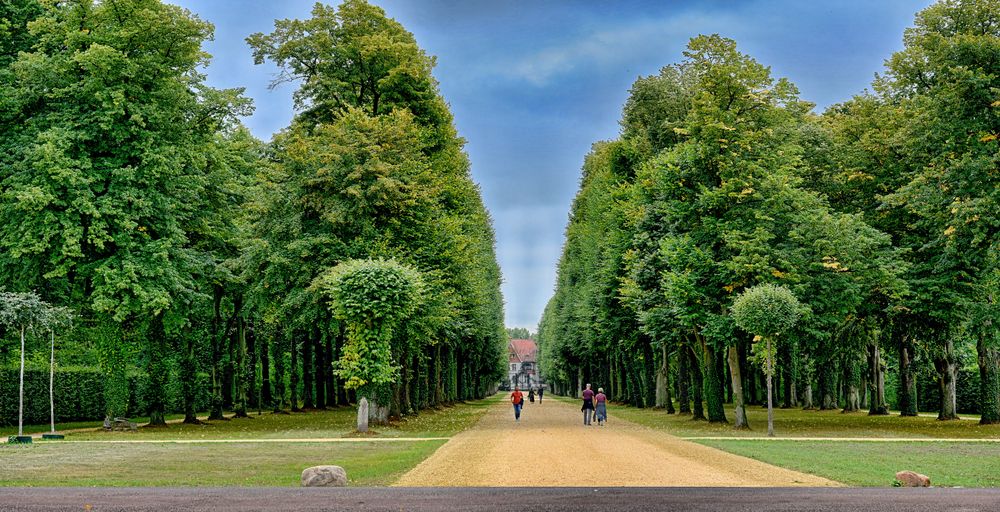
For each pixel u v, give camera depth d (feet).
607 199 160.66
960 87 93.81
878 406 148.25
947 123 96.22
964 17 107.76
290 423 119.14
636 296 128.67
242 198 123.54
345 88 130.52
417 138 119.44
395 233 114.11
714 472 51.39
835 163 120.98
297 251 106.11
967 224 92.48
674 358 180.34
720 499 38.14
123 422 99.45
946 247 98.32
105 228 93.40
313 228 109.91
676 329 122.62
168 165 96.48
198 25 102.78
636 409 186.60
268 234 108.88
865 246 100.07
